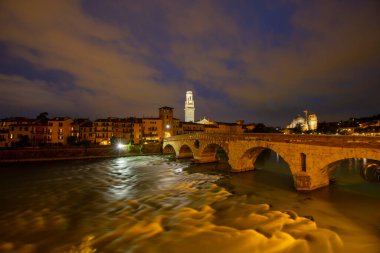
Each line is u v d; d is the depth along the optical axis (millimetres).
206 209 25516
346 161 60500
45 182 40781
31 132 91125
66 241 18922
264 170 48625
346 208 24844
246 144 43062
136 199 29859
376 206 25297
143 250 17234
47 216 24391
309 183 30578
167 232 20031
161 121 112312
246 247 17328
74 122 104062
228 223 21625
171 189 34656
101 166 59188
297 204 26359
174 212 24750
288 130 160250
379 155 23938
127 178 43719
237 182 38062
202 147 58156
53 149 71750
